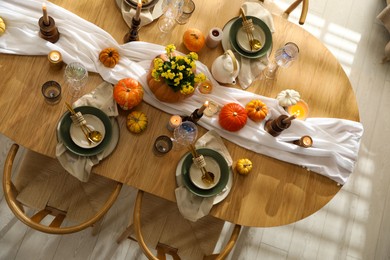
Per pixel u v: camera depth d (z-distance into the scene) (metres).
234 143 1.74
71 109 1.54
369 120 2.88
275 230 2.55
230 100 1.75
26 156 1.87
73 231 1.51
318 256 2.56
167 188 1.64
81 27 1.70
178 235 1.90
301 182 1.76
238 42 1.81
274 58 1.86
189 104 1.71
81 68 1.62
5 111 1.58
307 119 1.83
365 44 3.02
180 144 1.67
